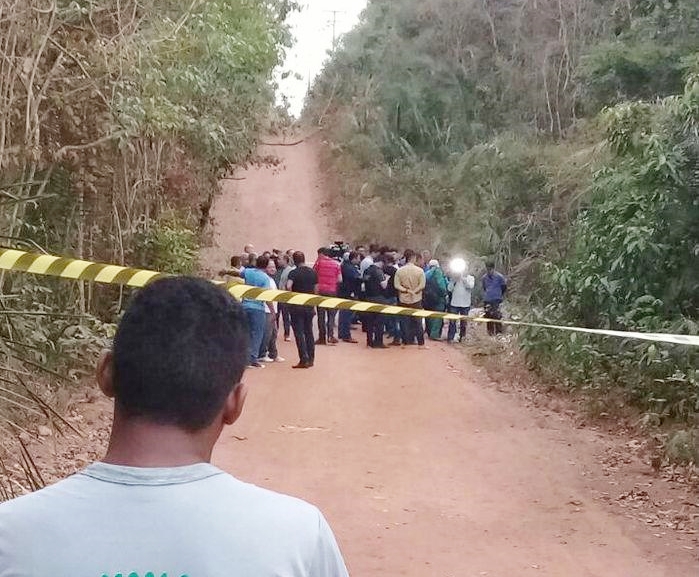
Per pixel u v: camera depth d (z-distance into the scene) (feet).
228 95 53.98
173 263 49.21
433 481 27.07
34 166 31.14
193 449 5.54
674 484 27.14
